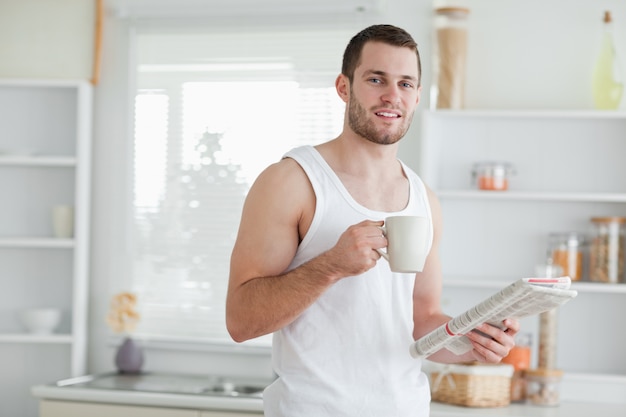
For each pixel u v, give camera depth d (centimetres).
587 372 399
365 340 207
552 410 355
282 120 425
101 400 366
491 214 407
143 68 439
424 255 192
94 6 438
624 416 349
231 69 430
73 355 421
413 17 413
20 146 446
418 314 236
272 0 423
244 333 208
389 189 219
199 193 432
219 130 432
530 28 406
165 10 431
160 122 437
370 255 190
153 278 436
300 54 423
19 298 445
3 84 427
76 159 424
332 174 213
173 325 432
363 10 412
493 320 200
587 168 402
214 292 429
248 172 429
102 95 443
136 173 439
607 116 382
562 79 404
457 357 224
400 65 207
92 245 442
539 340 375
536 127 405
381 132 208
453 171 410
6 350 443
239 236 214
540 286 178
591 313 399
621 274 386
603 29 397
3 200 448
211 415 356
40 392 372
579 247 391
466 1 410
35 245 423
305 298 197
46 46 440
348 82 215
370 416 206
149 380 405
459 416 334
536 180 405
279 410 209
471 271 408
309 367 206
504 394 358
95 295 441
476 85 409
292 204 210
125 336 433
